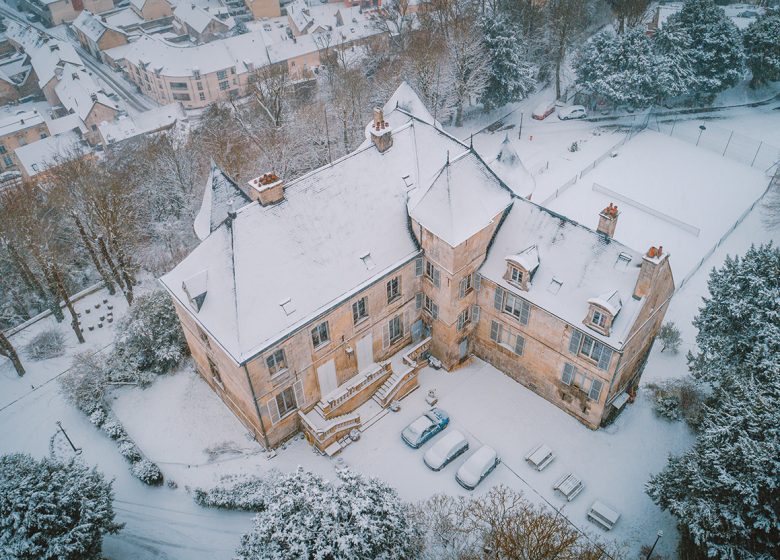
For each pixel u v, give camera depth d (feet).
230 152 254.47
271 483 145.89
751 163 255.91
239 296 135.74
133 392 171.42
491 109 301.43
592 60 286.05
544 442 155.74
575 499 144.05
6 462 126.52
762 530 114.62
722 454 120.37
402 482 148.05
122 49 526.57
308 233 145.89
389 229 156.97
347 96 277.23
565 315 145.07
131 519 144.25
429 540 134.82
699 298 195.21
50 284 199.21
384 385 166.81
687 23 288.10
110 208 208.03
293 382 148.36
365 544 115.03
